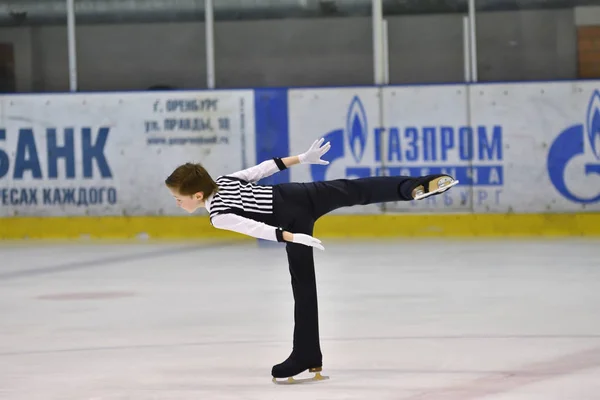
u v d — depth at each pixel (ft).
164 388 47.80
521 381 47.29
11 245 126.00
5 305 78.13
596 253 104.37
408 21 134.92
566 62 133.28
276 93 131.54
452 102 128.47
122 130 132.98
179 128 132.57
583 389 45.16
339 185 47.70
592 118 126.41
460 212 128.26
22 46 140.46
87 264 104.94
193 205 47.24
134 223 132.98
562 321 65.16
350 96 130.31
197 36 138.62
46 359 56.03
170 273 96.43
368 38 136.46
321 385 47.80
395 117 129.49
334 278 90.22
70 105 133.59
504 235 126.72
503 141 127.65
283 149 131.64
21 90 140.77
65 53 140.15
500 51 134.10
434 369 50.78
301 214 47.29
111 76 139.74
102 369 52.75
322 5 136.87
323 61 137.28
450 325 64.44
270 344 59.00
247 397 45.60
